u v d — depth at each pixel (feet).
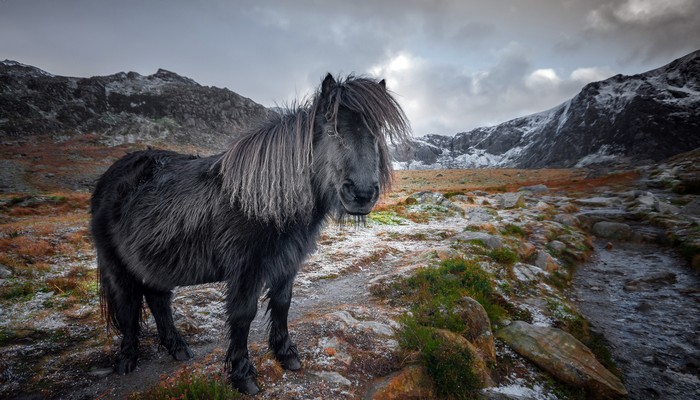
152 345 14.53
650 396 15.88
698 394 16.02
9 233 35.17
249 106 535.60
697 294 27.02
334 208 9.60
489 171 269.44
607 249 43.06
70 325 16.37
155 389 10.61
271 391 10.95
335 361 12.81
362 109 8.52
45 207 66.95
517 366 16.05
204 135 444.14
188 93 522.06
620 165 223.10
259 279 9.88
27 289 20.44
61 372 12.40
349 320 15.93
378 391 11.43
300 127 9.20
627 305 25.94
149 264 10.76
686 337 20.97
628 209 62.80
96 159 266.98
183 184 10.61
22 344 14.53
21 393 11.23
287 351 12.12
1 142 303.68
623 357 18.99
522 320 20.52
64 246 31.19
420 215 54.65
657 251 40.60
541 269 30.19
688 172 106.73
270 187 9.38
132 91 503.20
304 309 19.54
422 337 14.01
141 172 11.55
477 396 12.84
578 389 15.19
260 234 9.55
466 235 34.17
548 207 64.18
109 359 13.25
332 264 28.19
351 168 8.34
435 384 12.73
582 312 24.64
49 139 338.54
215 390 10.27
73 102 424.05
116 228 11.26
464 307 17.33
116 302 12.12
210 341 15.37
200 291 20.48
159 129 420.36
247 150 9.68
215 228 9.91
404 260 29.45
